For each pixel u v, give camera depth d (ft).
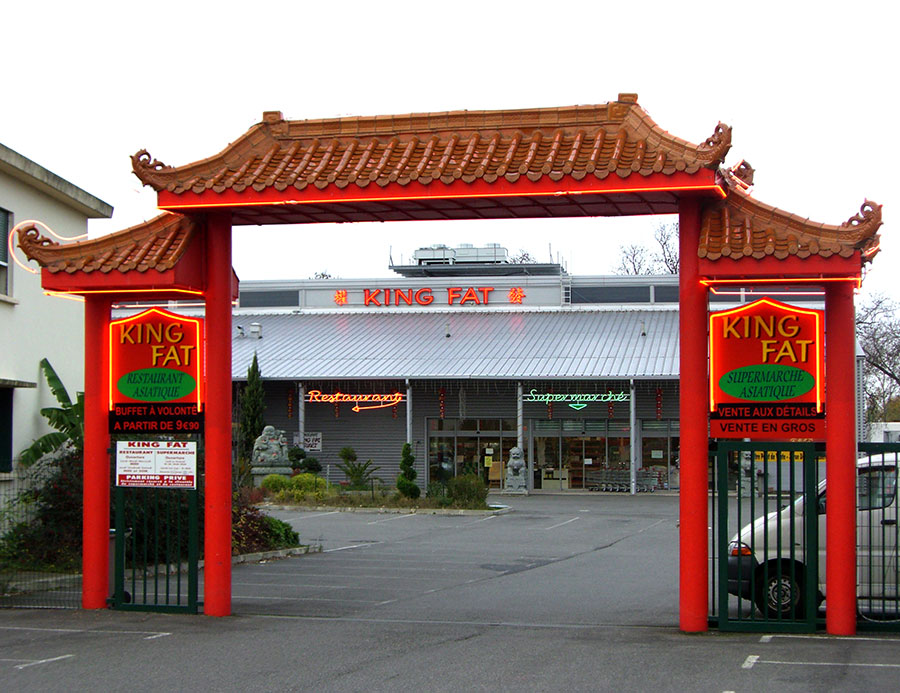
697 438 37.22
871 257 37.93
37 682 29.17
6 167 55.72
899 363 188.85
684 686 27.81
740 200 37.47
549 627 39.70
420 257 211.20
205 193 39.22
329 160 40.11
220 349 41.19
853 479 36.06
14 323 58.29
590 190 36.24
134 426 42.37
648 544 77.66
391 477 154.20
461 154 39.47
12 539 53.88
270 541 69.97
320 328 169.89
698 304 37.17
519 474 143.13
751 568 37.42
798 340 36.45
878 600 39.93
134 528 42.86
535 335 158.40
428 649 34.14
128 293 41.60
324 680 29.12
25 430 58.90
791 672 29.48
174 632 37.58
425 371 144.77
